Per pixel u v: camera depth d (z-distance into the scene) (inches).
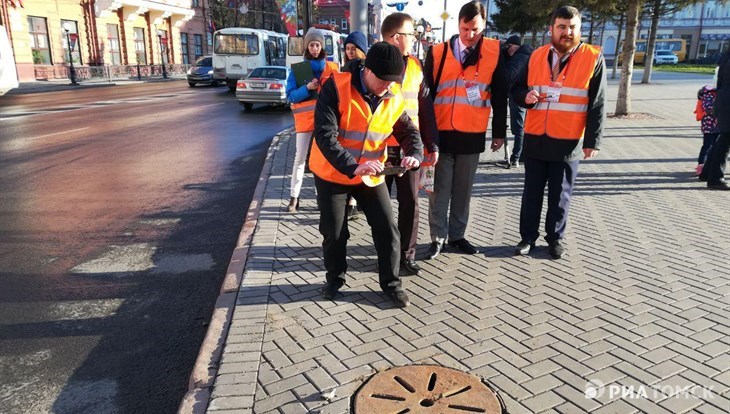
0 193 300.2
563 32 178.5
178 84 1352.1
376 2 542.9
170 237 232.7
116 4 1384.1
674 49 2493.8
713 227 227.9
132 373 134.1
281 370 124.3
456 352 132.1
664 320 147.9
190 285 185.0
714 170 290.2
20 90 1037.2
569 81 181.9
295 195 248.4
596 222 235.5
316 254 195.6
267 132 544.4
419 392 116.2
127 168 368.2
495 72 183.2
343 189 152.9
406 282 173.5
